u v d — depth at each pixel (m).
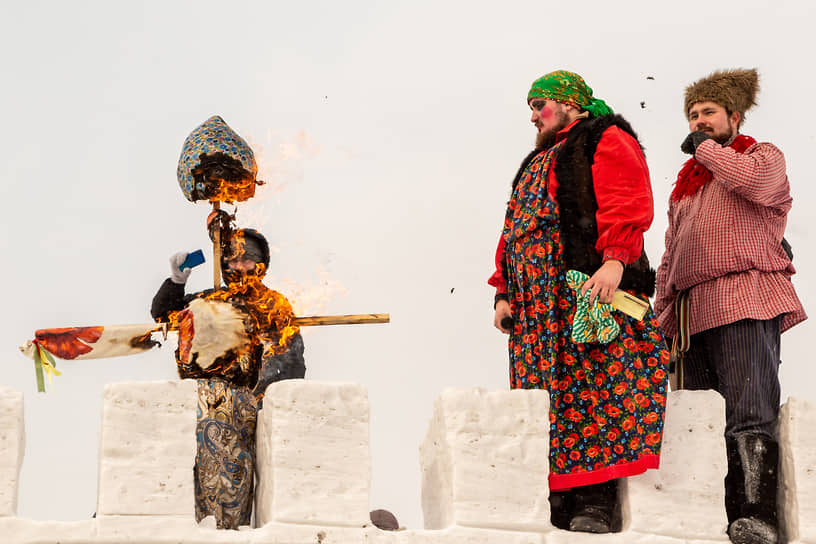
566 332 6.08
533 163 6.44
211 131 6.99
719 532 5.95
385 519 6.54
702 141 6.61
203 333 6.02
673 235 6.94
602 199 6.08
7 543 5.35
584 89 6.53
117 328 6.12
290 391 5.76
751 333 6.44
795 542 6.02
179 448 5.61
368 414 5.81
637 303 5.97
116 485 5.52
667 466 6.00
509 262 6.40
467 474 5.82
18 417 5.51
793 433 6.11
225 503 5.83
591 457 5.94
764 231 6.59
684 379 6.80
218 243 6.84
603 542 5.85
